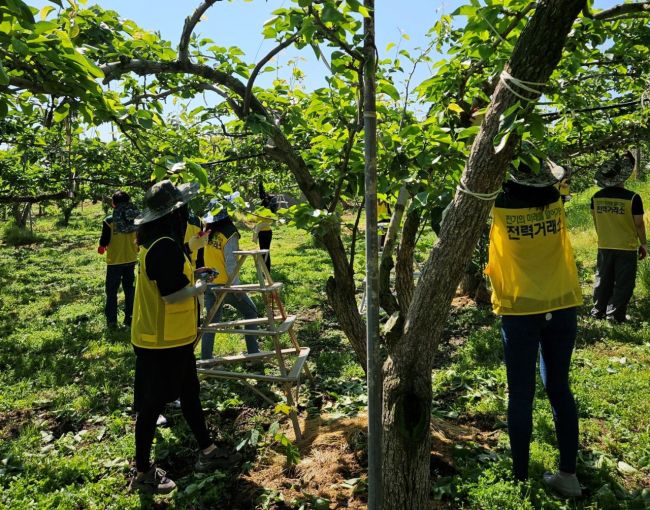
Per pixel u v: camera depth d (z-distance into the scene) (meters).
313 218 2.67
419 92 3.39
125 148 7.14
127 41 2.73
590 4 2.57
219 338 6.12
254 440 3.53
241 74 3.00
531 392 2.91
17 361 5.63
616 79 4.61
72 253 14.23
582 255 9.25
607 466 3.12
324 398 4.47
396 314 2.51
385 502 2.35
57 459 3.53
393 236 2.88
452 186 2.90
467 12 2.32
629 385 4.14
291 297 8.14
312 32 2.07
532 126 1.72
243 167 5.23
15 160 7.87
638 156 12.55
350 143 2.77
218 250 4.89
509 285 2.86
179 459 3.66
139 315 3.17
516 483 2.92
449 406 4.12
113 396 4.59
